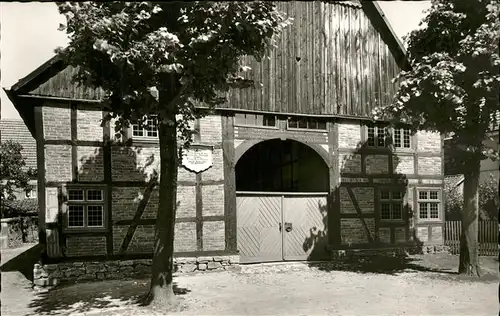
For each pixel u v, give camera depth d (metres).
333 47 13.25
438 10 9.80
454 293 8.70
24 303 8.07
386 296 8.48
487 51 8.70
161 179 7.82
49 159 9.98
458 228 14.07
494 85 8.92
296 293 8.79
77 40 6.74
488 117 9.91
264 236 12.30
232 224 11.52
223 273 11.00
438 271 11.18
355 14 13.68
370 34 13.80
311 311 7.39
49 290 9.21
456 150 10.72
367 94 13.53
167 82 7.48
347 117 13.12
